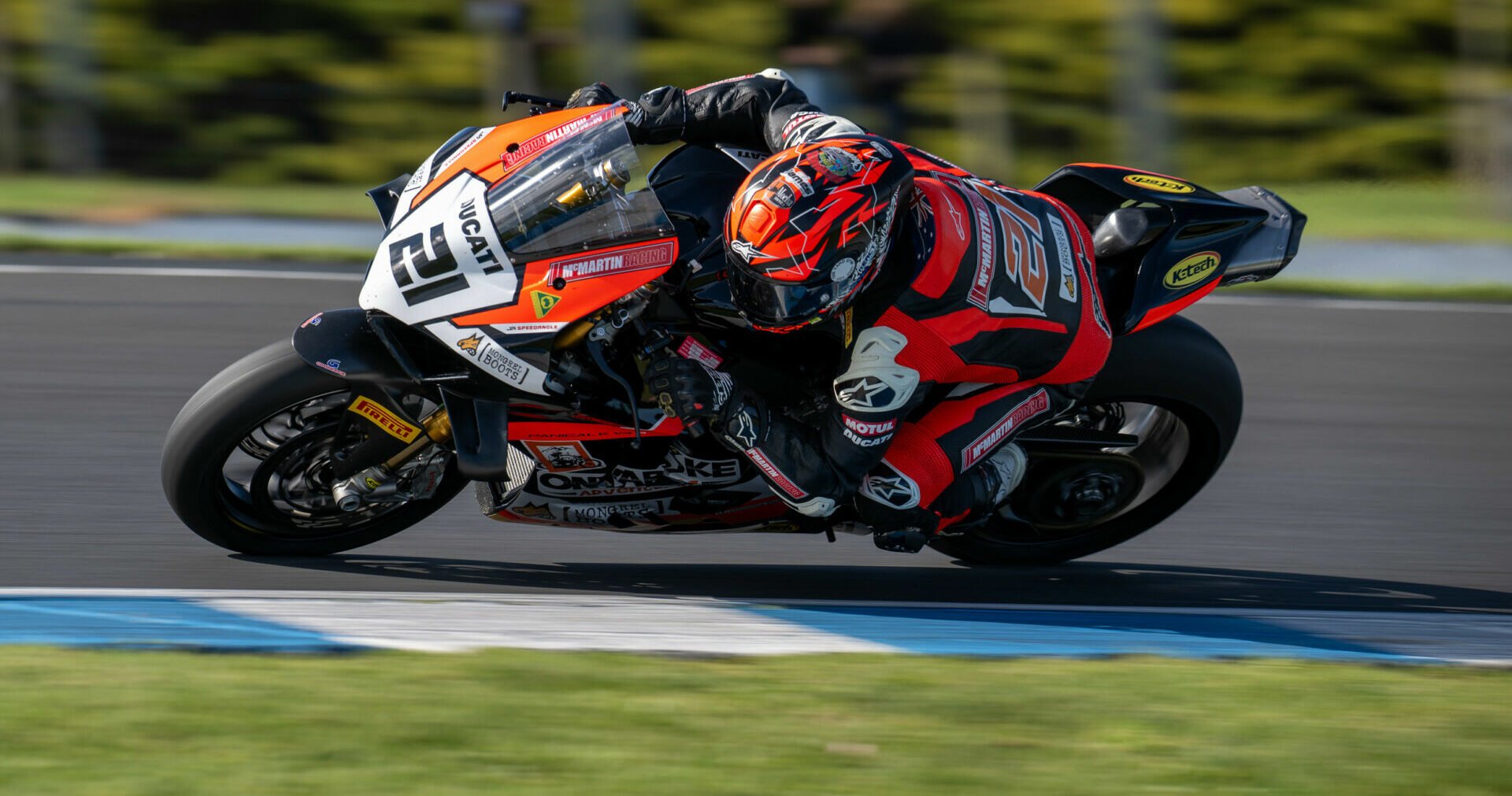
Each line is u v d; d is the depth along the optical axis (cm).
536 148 1263
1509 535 1891
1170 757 1087
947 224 1245
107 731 1034
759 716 1120
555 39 3700
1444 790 1052
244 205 3234
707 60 3953
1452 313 2828
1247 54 4428
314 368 1312
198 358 2159
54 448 1819
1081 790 1025
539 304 1220
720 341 1333
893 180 1184
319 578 1489
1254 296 2848
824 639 1337
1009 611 1508
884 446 1279
